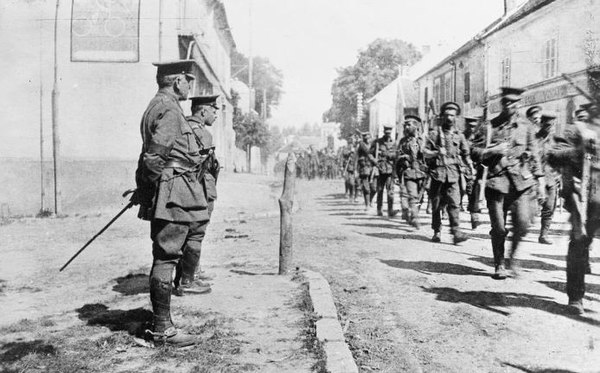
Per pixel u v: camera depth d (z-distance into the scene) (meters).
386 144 13.95
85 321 5.07
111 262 8.16
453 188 9.25
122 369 3.91
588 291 6.13
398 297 6.04
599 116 5.67
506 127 6.83
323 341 4.37
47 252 9.13
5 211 15.56
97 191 16.20
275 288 6.36
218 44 28.67
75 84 16.42
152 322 4.52
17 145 16.14
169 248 4.46
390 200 13.80
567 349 4.37
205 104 6.41
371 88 47.94
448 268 7.47
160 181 4.49
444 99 33.03
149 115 4.55
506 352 4.38
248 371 3.83
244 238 10.49
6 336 4.66
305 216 14.48
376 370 4.08
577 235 5.31
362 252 8.78
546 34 19.17
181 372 3.84
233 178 25.31
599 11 16.77
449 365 4.14
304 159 41.66
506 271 6.84
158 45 16.53
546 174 9.04
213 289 6.32
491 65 23.81
